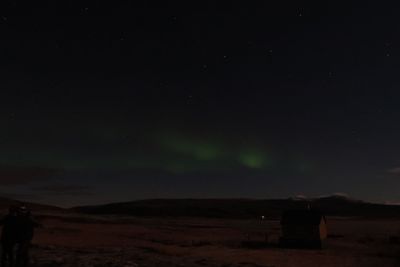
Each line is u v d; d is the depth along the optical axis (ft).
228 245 139.54
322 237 151.84
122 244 122.21
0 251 52.85
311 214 151.94
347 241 165.37
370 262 100.68
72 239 132.16
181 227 265.34
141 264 55.21
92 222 261.44
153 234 187.11
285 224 149.38
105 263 52.70
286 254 113.91
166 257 68.33
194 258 72.79
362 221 521.24
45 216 265.95
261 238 178.91
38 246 73.56
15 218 39.55
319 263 95.81
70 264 50.49
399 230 280.92
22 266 39.81
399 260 104.17
